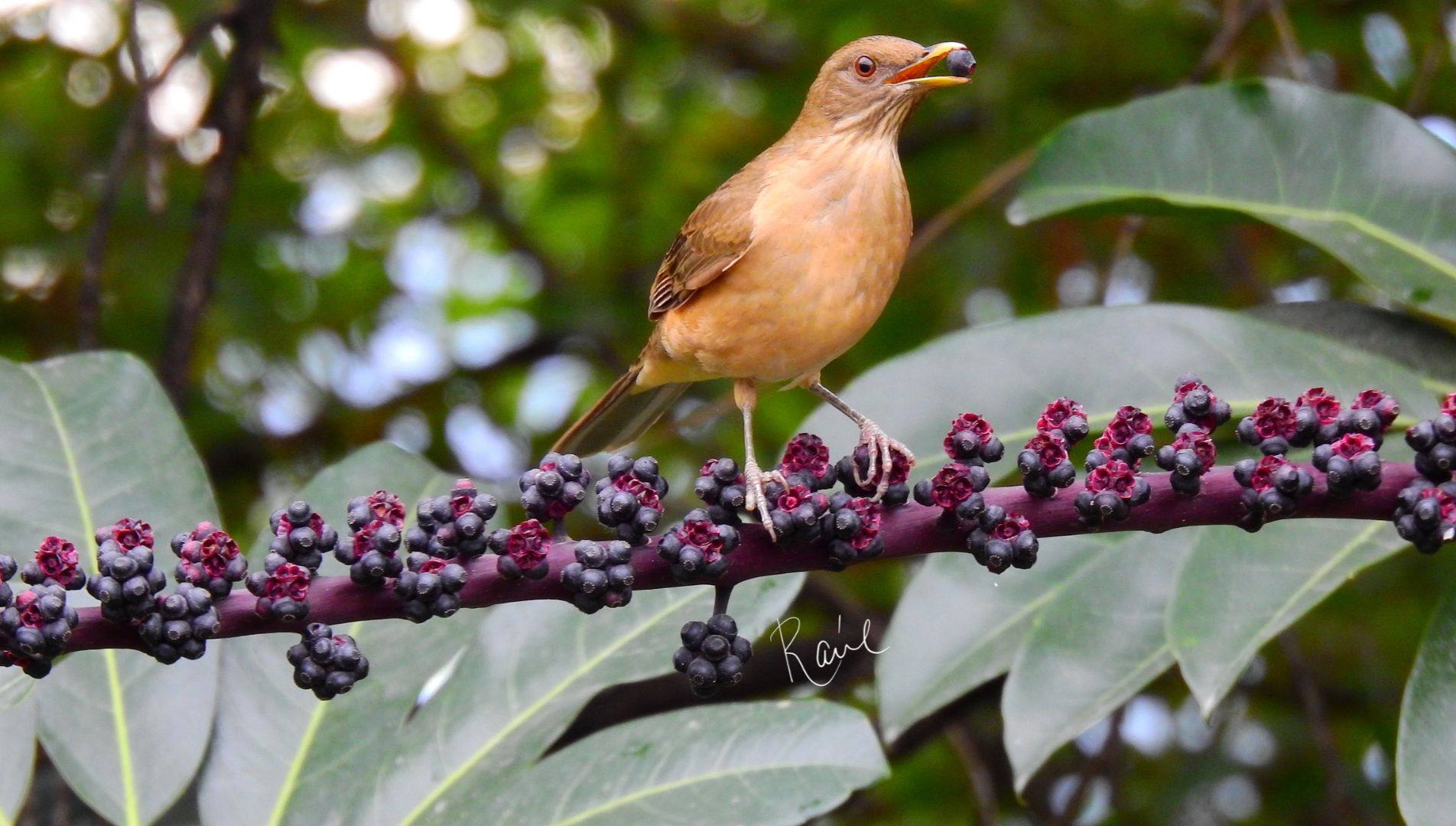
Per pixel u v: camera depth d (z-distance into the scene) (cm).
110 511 772
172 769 708
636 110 1919
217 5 1530
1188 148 902
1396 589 1529
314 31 1742
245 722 734
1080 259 1641
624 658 737
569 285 1819
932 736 1295
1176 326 805
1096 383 794
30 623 499
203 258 1246
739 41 1852
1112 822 1448
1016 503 559
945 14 1686
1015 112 1664
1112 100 1644
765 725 666
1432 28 1452
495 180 1983
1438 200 852
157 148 1199
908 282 1694
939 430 798
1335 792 1333
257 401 1722
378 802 699
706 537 538
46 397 805
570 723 712
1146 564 767
